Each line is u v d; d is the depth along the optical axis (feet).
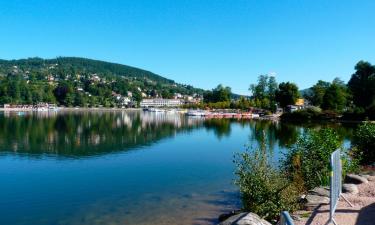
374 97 372.17
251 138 201.05
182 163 118.62
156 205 67.56
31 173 100.99
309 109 364.38
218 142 184.96
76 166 112.27
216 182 87.15
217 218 58.70
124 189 81.41
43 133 219.41
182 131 253.65
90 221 59.57
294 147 77.82
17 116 437.99
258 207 47.85
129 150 150.92
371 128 87.86
